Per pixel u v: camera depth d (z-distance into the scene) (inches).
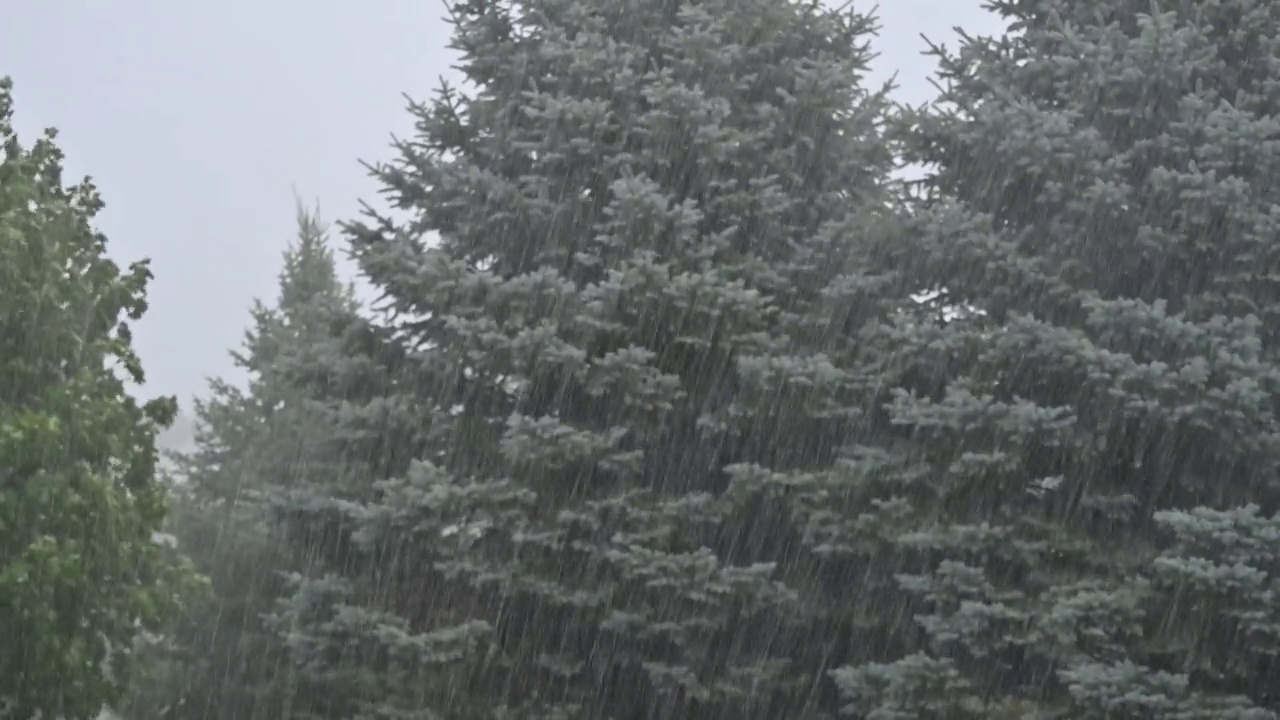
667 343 925.8
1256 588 689.6
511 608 934.4
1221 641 743.1
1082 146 834.2
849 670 796.6
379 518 883.4
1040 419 768.9
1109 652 783.7
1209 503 802.8
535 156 1000.2
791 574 938.1
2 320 802.2
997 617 761.0
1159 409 744.3
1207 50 853.2
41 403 811.4
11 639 761.0
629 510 888.9
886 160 1013.2
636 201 893.2
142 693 1263.5
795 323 933.8
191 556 1353.3
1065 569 814.5
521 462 903.7
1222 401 739.4
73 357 837.8
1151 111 851.4
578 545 882.8
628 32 1032.2
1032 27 946.7
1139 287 858.1
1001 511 821.9
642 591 900.6
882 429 903.1
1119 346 789.2
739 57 991.6
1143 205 850.8
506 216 967.0
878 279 903.1
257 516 1188.5
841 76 965.8
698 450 951.0
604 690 930.1
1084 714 729.6
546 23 1032.2
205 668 1274.6
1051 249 860.0
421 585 950.4
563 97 956.6
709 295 888.3
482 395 963.3
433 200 1000.9
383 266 949.2
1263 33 877.8
